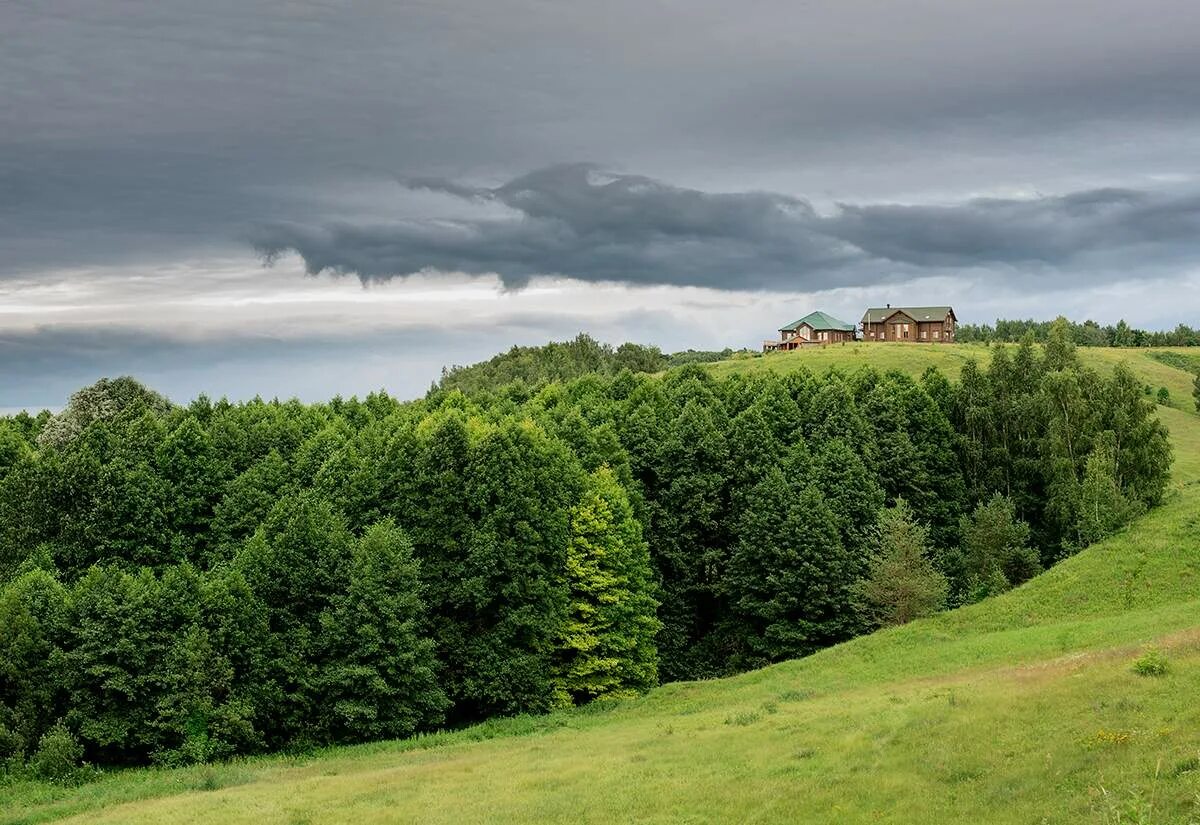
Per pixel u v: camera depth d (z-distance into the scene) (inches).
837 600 3014.3
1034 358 4025.6
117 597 2086.6
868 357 6722.4
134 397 4119.1
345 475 2728.8
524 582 2500.0
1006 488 3681.1
